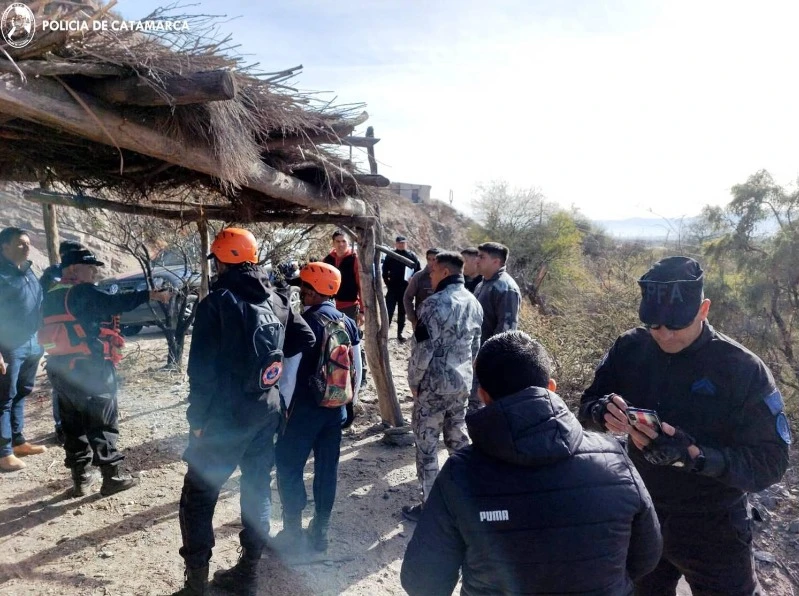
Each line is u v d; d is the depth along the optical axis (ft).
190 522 9.07
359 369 12.66
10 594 9.71
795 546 11.67
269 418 9.50
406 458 16.07
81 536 11.66
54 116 6.59
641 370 7.26
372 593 10.30
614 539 4.84
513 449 4.80
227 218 14.29
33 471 14.56
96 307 12.21
